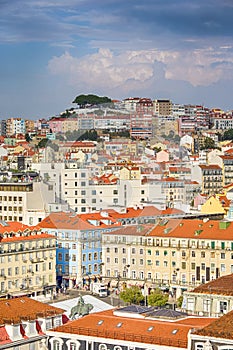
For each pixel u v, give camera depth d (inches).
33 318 6269.7
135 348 5457.7
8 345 5930.1
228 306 6122.1
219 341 5132.9
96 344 5629.9
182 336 5393.7
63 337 5777.6
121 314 5900.6
